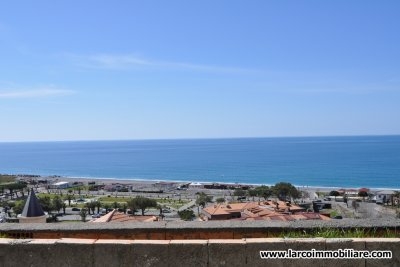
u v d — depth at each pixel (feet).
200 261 20.31
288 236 23.18
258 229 24.20
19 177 626.23
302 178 545.03
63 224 25.84
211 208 205.57
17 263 20.89
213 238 24.45
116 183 536.42
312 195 373.40
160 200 383.24
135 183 540.93
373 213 261.85
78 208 334.85
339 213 266.16
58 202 305.94
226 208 201.77
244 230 24.27
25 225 25.73
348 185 464.65
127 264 20.53
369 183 476.54
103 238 25.00
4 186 429.38
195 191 447.42
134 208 288.51
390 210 272.51
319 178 538.88
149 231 24.85
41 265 20.77
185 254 20.36
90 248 20.67
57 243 20.83
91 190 471.62
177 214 293.84
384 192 363.35
